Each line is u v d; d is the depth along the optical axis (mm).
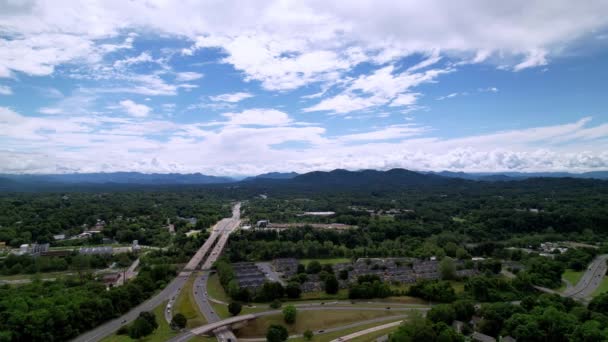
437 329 184625
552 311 190000
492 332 198875
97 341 190750
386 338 196500
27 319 183500
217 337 194500
